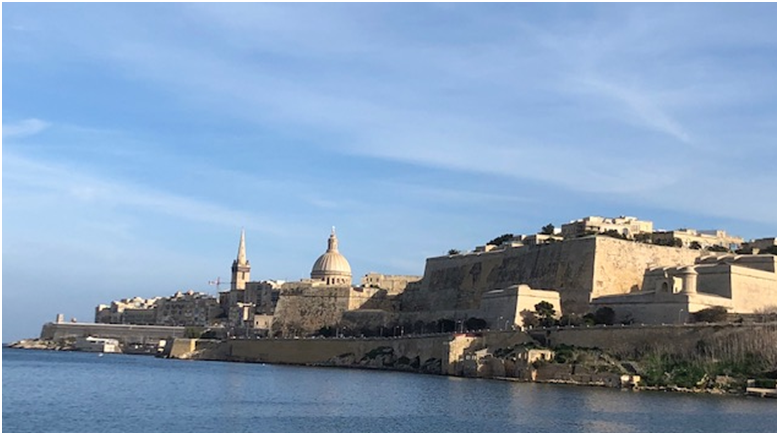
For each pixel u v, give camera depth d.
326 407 143.25
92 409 140.00
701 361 182.75
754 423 125.56
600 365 190.25
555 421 125.44
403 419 128.12
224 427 120.25
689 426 121.94
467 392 168.75
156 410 139.00
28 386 181.88
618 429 119.19
